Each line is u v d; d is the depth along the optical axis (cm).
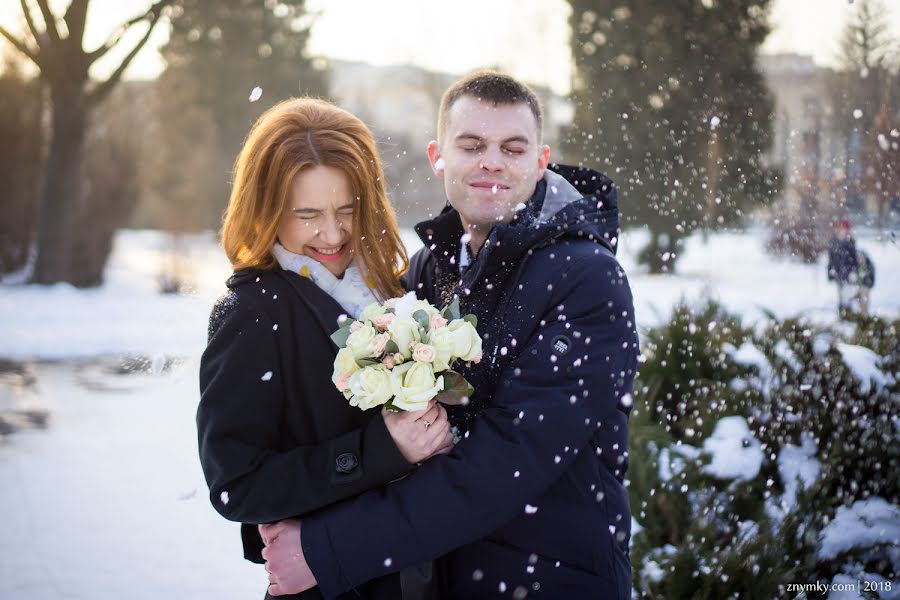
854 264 504
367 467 172
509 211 206
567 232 192
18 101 1911
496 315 190
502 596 179
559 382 176
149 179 3294
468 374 188
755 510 303
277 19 3216
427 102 3650
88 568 417
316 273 188
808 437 322
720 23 1484
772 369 347
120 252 2919
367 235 192
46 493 536
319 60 3366
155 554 438
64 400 827
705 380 371
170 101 3183
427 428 173
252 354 179
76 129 1717
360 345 168
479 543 182
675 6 1548
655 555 281
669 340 387
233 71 3156
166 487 553
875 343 359
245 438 178
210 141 3253
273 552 174
